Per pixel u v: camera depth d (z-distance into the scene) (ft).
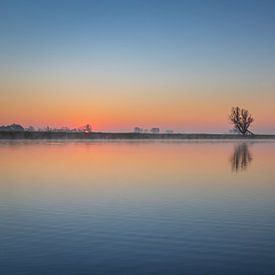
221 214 64.03
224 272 40.34
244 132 582.76
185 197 78.84
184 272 40.34
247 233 53.57
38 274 39.83
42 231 54.29
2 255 44.75
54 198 77.92
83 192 84.48
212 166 140.15
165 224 57.98
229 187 91.15
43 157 174.60
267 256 44.75
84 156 182.70
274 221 59.77
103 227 56.24
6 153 197.77
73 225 57.31
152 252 45.96
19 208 68.85
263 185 94.22
